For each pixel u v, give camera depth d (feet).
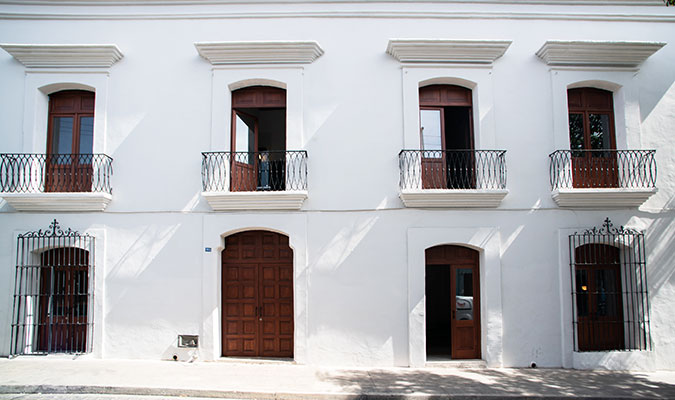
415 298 27.09
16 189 27.78
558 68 28.71
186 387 22.25
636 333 27.37
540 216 27.89
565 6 29.58
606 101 29.76
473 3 29.35
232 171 28.45
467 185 28.76
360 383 23.45
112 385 22.35
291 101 28.37
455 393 22.03
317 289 27.30
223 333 28.30
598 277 28.27
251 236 28.89
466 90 29.48
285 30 29.17
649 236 27.94
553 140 28.40
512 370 26.37
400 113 28.45
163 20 29.35
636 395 22.07
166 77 28.94
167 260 27.78
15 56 28.35
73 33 29.32
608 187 28.86
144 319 27.48
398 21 29.22
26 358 26.91
